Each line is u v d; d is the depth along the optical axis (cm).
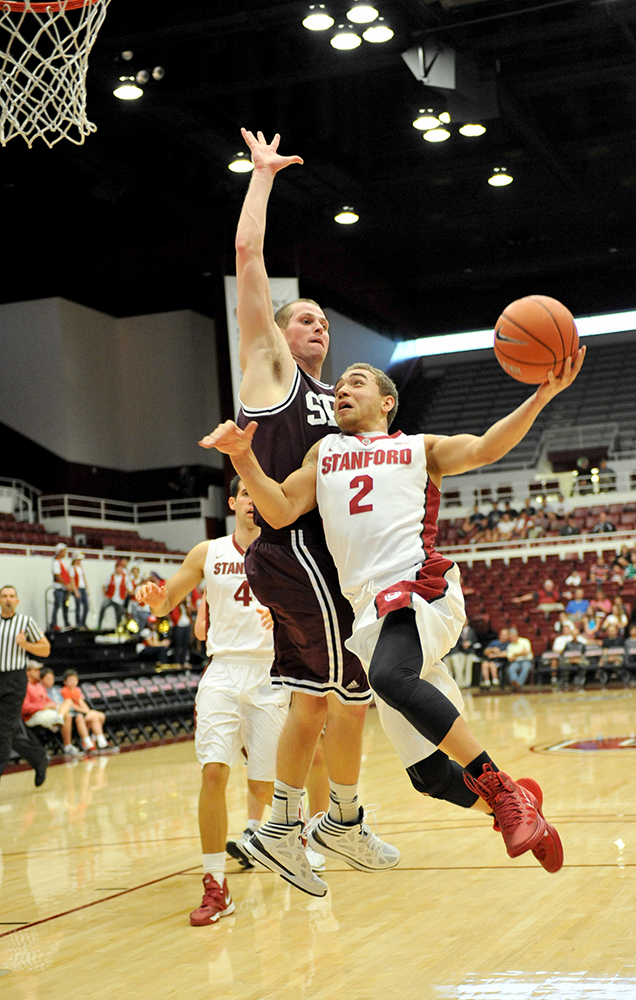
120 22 1184
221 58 1279
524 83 1442
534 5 1232
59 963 350
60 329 2042
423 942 341
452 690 279
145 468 2184
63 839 619
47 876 508
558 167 1756
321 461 294
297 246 1869
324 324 340
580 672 1714
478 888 411
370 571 276
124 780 911
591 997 273
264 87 1344
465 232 2103
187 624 1644
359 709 316
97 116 1370
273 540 304
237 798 732
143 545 1934
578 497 2283
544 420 2564
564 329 260
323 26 1145
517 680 1744
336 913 390
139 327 2209
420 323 2595
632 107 1568
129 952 358
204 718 423
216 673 434
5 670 805
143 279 2002
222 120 1435
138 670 1556
